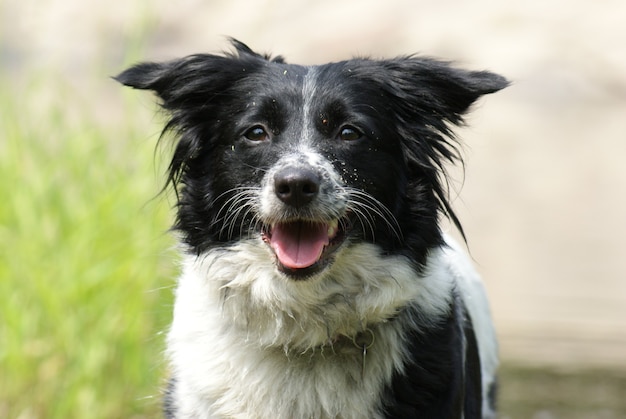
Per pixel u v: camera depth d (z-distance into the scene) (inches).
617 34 1181.7
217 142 284.5
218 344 272.4
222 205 276.4
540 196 839.7
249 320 273.4
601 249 669.9
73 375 379.6
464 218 758.5
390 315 268.1
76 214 409.7
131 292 395.2
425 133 287.1
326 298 268.5
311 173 259.8
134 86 282.2
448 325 274.2
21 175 417.1
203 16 975.0
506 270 616.4
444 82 284.4
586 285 585.3
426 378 264.1
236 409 270.4
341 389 266.2
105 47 628.4
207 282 277.0
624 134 1078.4
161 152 392.8
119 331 390.0
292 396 268.1
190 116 289.9
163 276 399.9
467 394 293.1
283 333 269.6
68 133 443.5
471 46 1151.6
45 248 398.9
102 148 437.7
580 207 802.8
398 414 264.2
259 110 277.4
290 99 277.1
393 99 286.4
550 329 510.3
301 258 261.1
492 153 1005.2
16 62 721.6
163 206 415.2
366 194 270.1
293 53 1088.2
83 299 390.3
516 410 420.2
